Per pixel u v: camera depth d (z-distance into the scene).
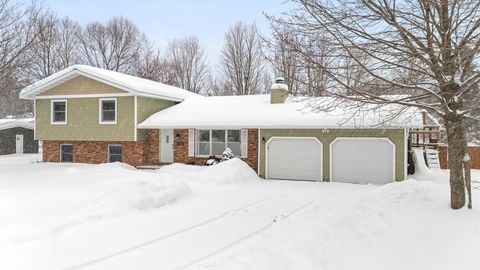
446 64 8.18
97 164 21.22
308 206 11.51
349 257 6.48
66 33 47.88
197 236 8.23
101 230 8.68
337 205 10.30
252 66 39.91
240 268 5.90
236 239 7.93
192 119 20.59
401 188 11.09
